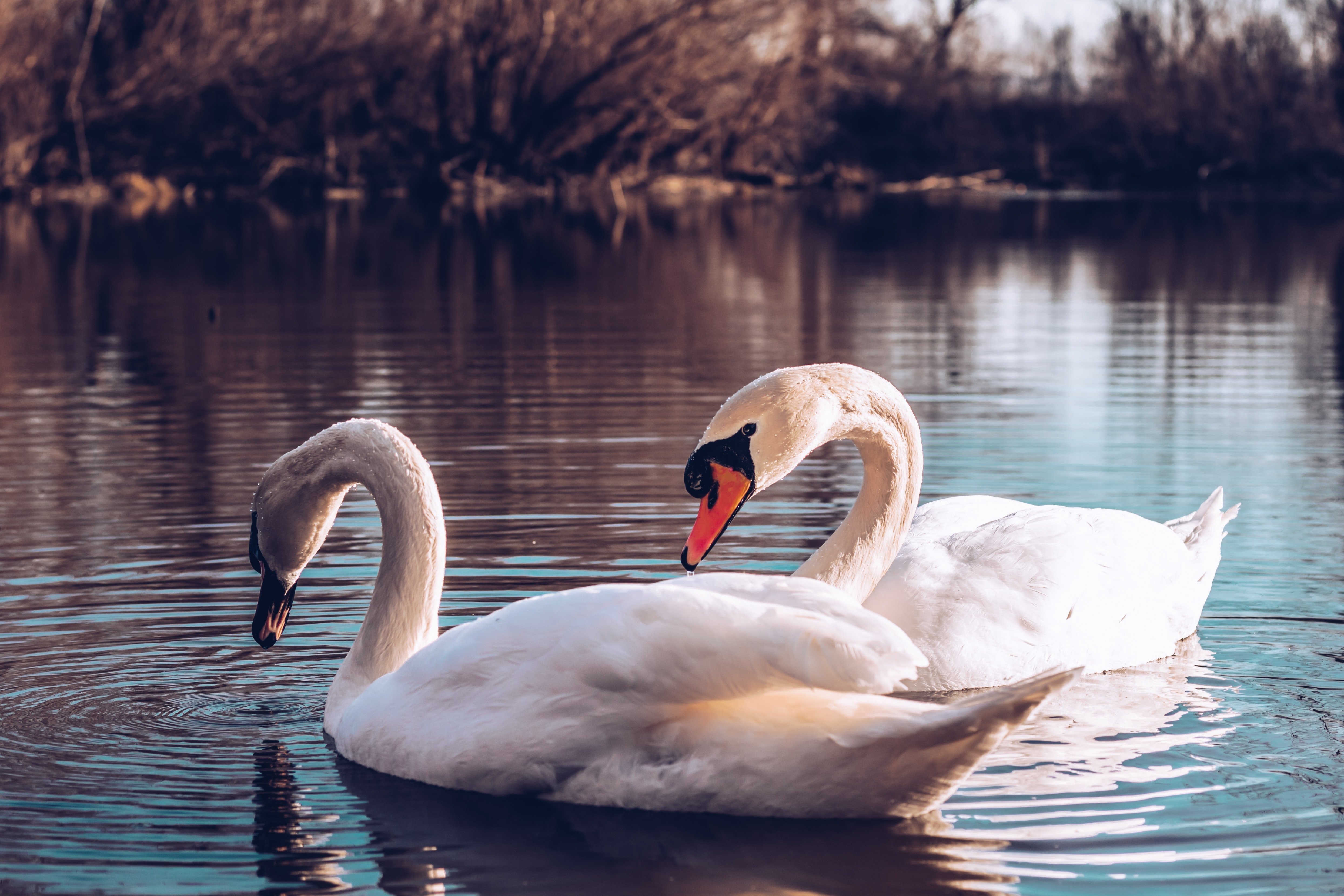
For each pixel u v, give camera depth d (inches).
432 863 168.7
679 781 175.9
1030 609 237.0
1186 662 245.0
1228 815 181.2
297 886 163.6
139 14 1584.6
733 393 475.5
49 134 1546.5
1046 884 162.7
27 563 288.7
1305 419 431.8
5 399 465.4
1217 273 921.5
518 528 312.8
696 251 1069.1
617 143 1758.1
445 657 191.9
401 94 1706.4
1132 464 372.2
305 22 1622.8
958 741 166.2
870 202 1756.9
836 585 235.0
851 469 377.7
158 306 721.6
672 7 1642.5
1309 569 290.2
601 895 161.2
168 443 396.8
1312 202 1753.2
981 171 2171.5
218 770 197.2
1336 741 207.3
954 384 497.7
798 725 172.4
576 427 417.1
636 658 174.6
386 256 1009.5
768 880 163.8
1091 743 207.0
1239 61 2073.1
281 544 217.3
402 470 213.5
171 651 245.0
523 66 1669.5
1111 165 2123.5
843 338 619.2
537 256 1025.5
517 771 182.9
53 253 1004.6
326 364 538.9
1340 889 161.5
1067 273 919.0
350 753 199.9
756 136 1897.1
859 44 2044.8
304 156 1734.7
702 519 225.5
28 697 224.1
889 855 169.5
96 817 182.1
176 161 1702.8
